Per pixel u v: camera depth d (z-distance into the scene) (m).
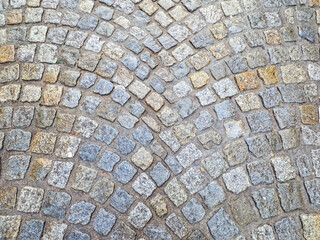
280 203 1.15
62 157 1.17
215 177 1.18
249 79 1.34
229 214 1.13
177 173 1.19
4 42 1.35
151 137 1.24
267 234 1.10
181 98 1.31
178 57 1.38
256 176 1.18
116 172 1.17
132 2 1.48
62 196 1.12
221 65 1.37
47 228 1.07
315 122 1.28
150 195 1.15
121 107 1.27
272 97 1.31
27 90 1.27
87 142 1.20
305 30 1.46
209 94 1.31
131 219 1.11
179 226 1.11
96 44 1.38
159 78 1.34
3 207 1.09
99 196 1.13
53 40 1.36
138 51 1.38
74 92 1.28
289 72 1.36
